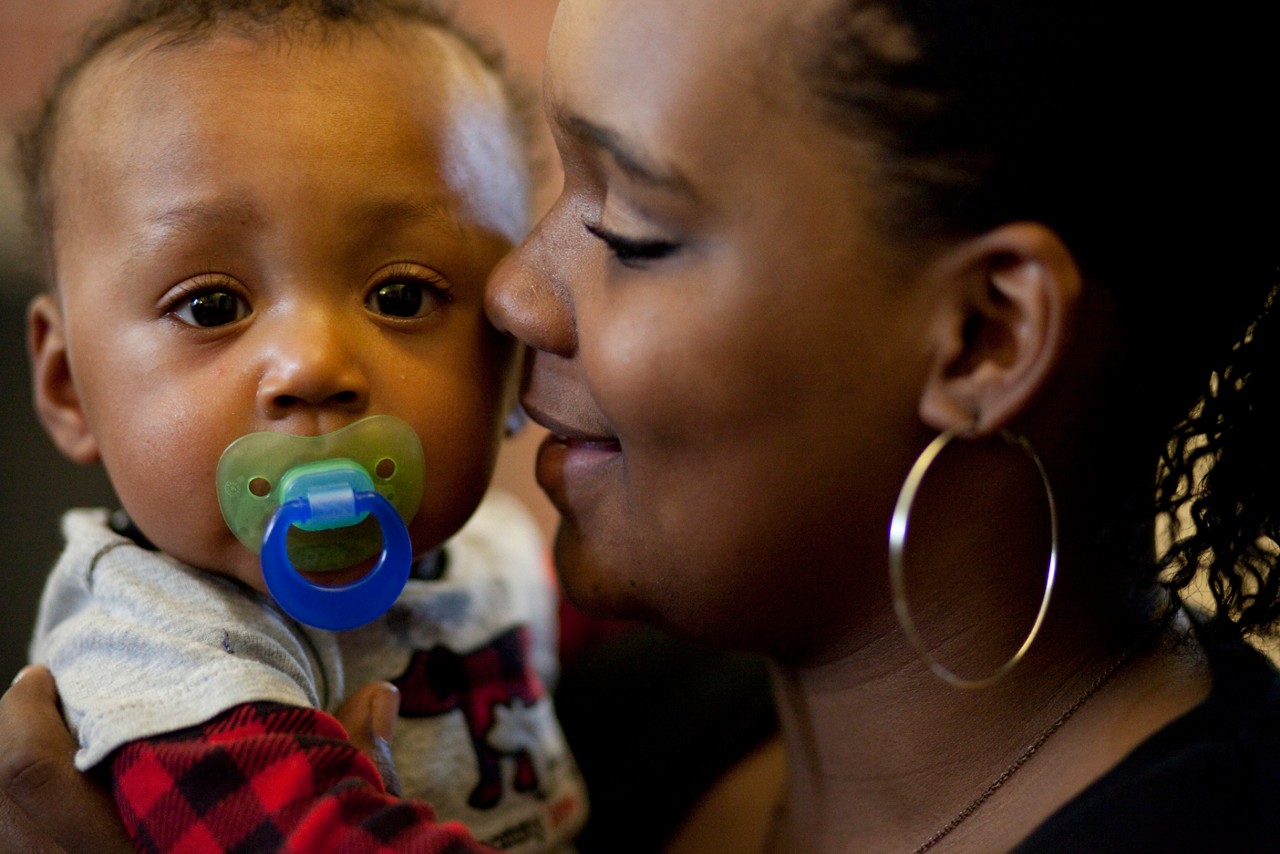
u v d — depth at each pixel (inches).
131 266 34.8
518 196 40.8
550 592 50.1
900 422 30.0
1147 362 31.1
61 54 59.7
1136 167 28.8
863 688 33.5
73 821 32.5
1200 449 32.8
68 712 34.2
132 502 35.8
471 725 41.1
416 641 41.3
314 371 33.5
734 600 32.4
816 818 36.7
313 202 34.5
